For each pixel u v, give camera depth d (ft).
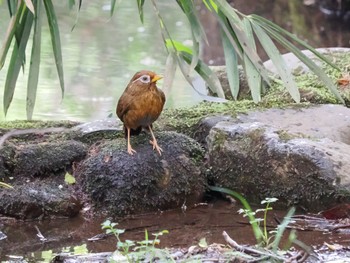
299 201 26.53
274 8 72.95
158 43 59.16
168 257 21.79
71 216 27.02
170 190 27.58
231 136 28.32
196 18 28.40
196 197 28.17
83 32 62.44
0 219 26.61
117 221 26.71
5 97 29.37
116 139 28.86
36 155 28.25
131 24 65.87
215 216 26.99
